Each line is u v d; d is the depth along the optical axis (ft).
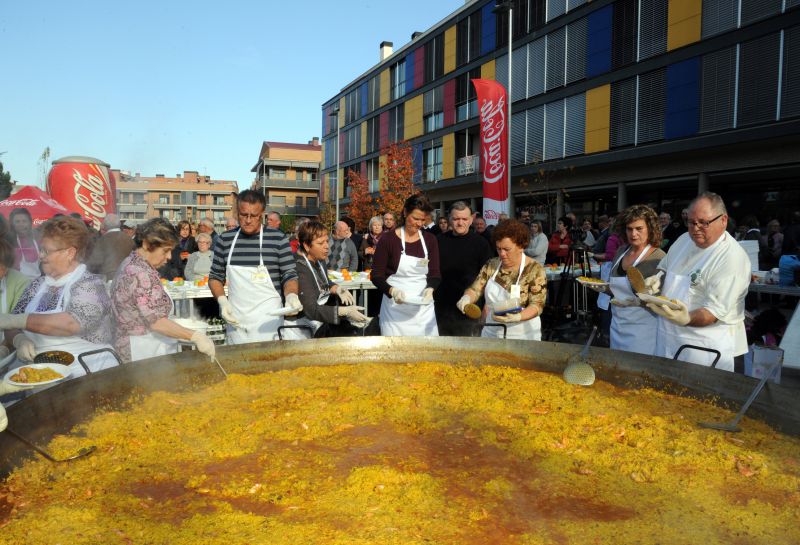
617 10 54.13
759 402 6.99
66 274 9.04
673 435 6.47
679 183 53.36
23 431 5.93
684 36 47.62
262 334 12.50
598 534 4.32
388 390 8.27
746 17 43.04
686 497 5.00
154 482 5.35
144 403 7.64
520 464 5.75
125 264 9.19
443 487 5.19
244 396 8.06
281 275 12.76
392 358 10.03
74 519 4.55
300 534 4.29
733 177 48.42
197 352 8.69
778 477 5.34
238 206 12.43
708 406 7.50
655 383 8.29
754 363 11.60
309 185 186.60
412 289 13.46
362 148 121.08
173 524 4.50
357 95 122.52
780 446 6.18
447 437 6.53
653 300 8.18
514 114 69.36
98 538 4.26
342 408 7.42
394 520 4.54
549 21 62.95
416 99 96.73
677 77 48.44
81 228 8.98
